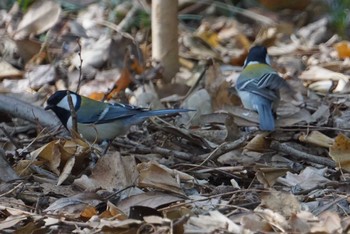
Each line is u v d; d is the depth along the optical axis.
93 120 9.82
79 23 15.71
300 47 16.34
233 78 13.85
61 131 10.73
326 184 8.84
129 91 13.05
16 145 10.01
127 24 16.77
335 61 14.95
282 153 10.05
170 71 13.49
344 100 12.09
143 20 16.72
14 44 14.93
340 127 11.01
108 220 7.59
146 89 12.74
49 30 15.09
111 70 13.77
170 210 7.78
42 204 8.48
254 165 9.41
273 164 9.82
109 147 10.15
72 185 8.81
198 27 17.75
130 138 10.81
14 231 7.52
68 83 13.61
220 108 11.77
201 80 12.74
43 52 14.80
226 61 15.27
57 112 9.98
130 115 9.93
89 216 8.00
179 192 8.40
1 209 8.06
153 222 7.33
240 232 7.15
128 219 7.45
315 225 7.36
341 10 17.67
